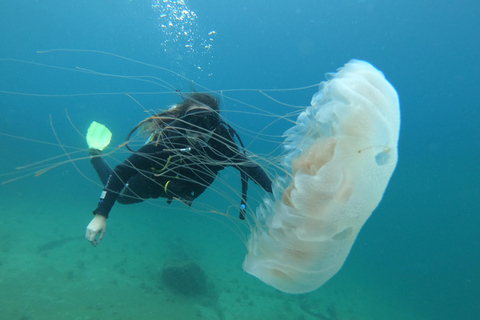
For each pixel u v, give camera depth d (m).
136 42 47.84
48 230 11.66
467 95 56.00
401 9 36.56
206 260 13.25
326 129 1.41
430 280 25.50
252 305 9.63
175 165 2.75
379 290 19.19
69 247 10.10
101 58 56.84
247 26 43.06
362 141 1.28
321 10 39.22
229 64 52.00
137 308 7.00
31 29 47.34
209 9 39.88
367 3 36.25
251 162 2.63
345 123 1.28
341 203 1.35
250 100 56.66
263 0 38.09
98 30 46.22
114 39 48.31
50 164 2.11
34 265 8.16
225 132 2.84
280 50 48.38
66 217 14.34
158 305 7.41
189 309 7.72
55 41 51.06
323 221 1.40
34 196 17.78
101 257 9.75
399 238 43.12
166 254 11.97
